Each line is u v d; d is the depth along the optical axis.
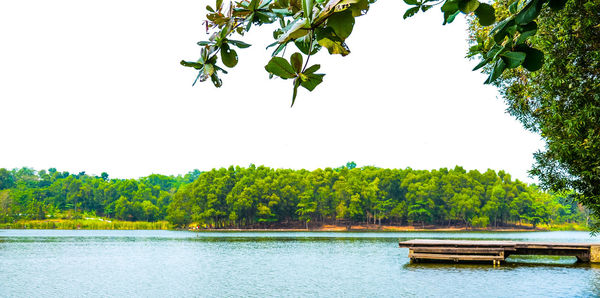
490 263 28.17
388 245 50.56
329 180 116.50
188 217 112.69
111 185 139.12
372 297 18.59
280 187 111.75
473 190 114.19
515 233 100.50
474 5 1.56
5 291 20.41
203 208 111.50
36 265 30.03
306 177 118.50
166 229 116.69
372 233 95.94
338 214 109.31
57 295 19.61
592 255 27.77
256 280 23.70
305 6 1.19
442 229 117.50
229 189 114.19
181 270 27.70
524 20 1.54
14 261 32.38
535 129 10.48
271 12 1.46
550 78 8.20
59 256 36.16
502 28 1.62
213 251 41.72
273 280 23.67
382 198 115.31
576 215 129.50
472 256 27.73
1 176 150.62
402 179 119.62
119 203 127.75
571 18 6.77
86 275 25.45
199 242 56.44
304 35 1.26
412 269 25.92
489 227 120.81
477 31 9.52
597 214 9.61
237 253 39.50
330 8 1.18
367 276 24.36
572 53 7.15
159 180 184.62
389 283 21.70
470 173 120.12
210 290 20.88
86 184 140.38
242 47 1.49
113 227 114.81
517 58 1.60
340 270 27.20
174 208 112.94
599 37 6.79
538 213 114.06
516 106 10.43
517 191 117.44
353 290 20.30
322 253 39.38
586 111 7.41
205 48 1.50
